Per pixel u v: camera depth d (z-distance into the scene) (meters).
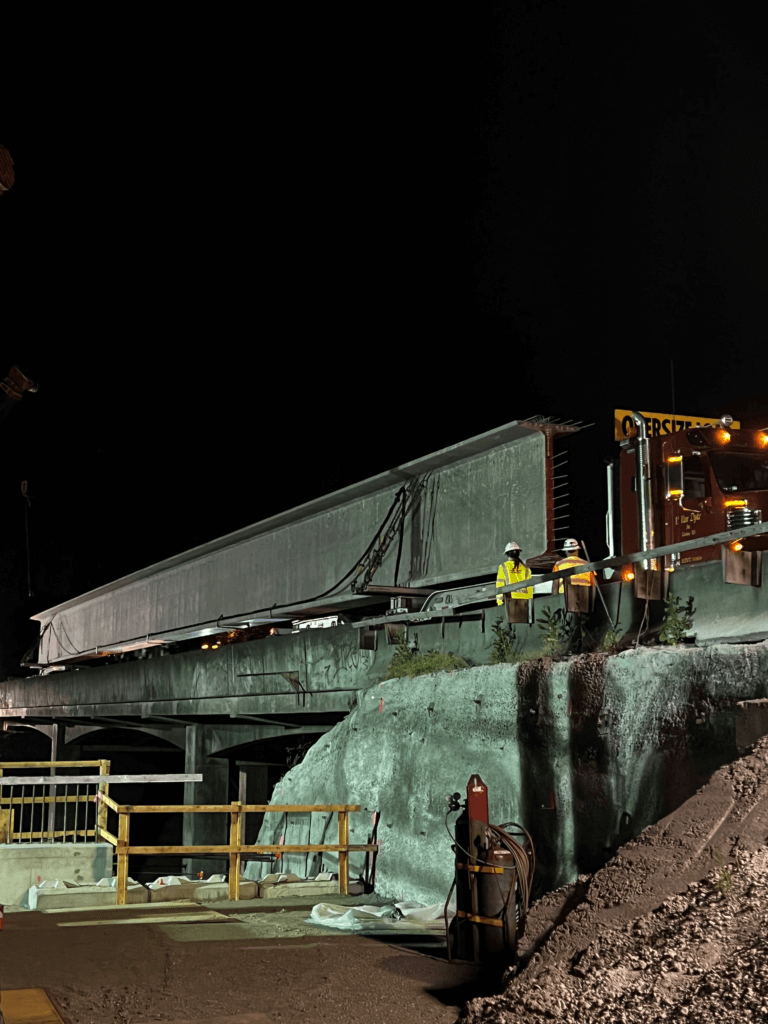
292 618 30.70
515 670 12.59
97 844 15.45
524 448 19.92
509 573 16.12
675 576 13.22
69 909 11.88
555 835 11.43
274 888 13.12
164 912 11.62
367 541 25.55
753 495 15.57
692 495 16.39
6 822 16.28
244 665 26.28
